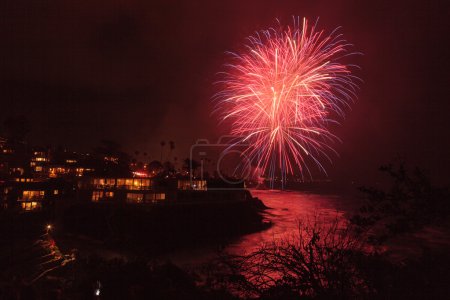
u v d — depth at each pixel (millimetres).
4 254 26969
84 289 15094
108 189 54438
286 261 4250
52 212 47594
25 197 50875
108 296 13656
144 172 106750
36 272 23375
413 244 36188
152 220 48656
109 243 43312
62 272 22156
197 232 54156
